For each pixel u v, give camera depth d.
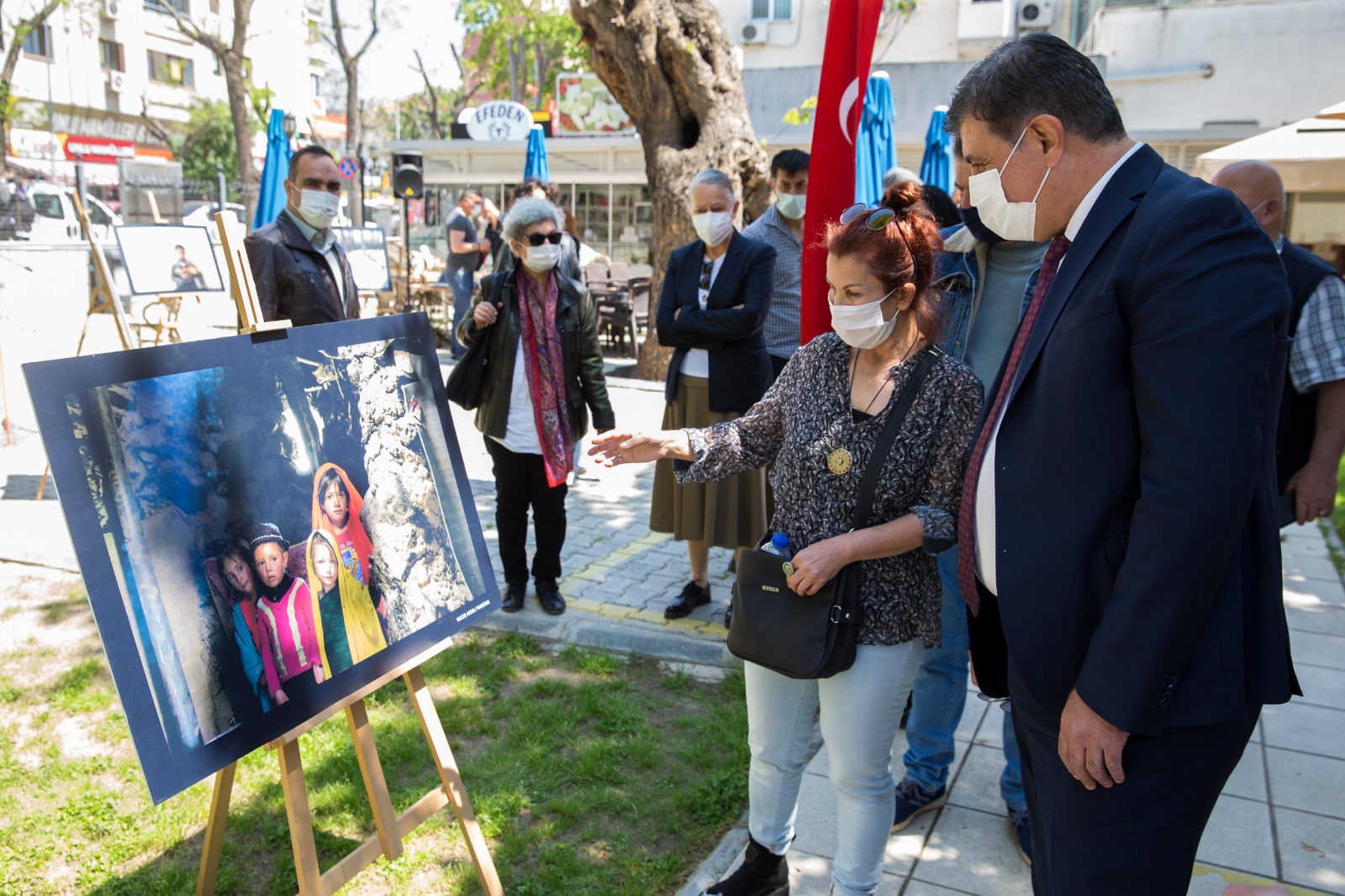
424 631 2.43
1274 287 1.46
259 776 3.15
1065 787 1.68
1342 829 2.89
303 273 3.89
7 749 3.28
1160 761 1.57
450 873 2.71
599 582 4.95
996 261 2.77
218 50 24.67
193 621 1.90
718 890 2.47
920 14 21.89
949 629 2.81
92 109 39.34
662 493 4.37
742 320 3.93
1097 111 1.64
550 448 4.19
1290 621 4.52
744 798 3.05
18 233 19.73
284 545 2.11
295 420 2.18
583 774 3.17
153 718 1.80
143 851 2.79
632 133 18.12
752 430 2.37
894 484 2.06
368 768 2.33
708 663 4.01
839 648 2.05
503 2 30.80
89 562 1.74
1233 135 14.91
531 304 4.18
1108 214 1.62
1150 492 1.47
